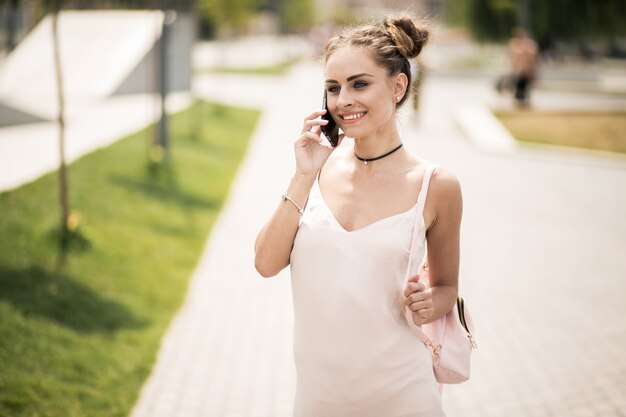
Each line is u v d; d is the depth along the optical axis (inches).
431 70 1286.9
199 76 1140.5
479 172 484.4
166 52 382.0
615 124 687.7
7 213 240.5
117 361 173.3
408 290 79.6
